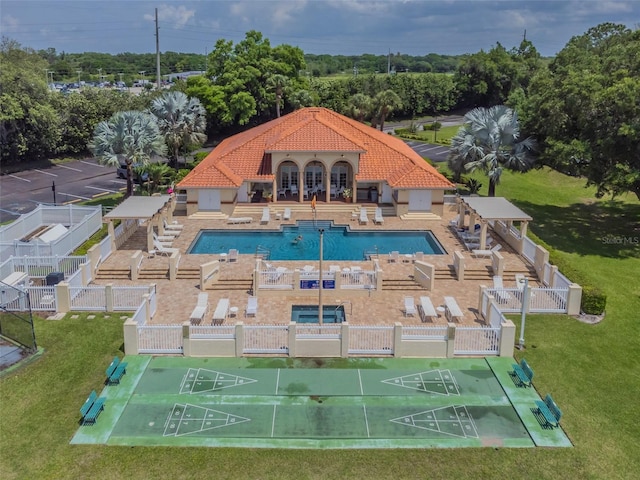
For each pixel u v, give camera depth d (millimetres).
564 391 23281
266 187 49719
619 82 38594
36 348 25875
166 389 22859
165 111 61875
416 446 19891
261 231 42438
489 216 36125
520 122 49500
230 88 83875
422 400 22422
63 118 73750
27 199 54500
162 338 25453
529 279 33688
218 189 45156
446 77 118125
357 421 21141
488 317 27922
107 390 22781
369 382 23531
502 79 118938
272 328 25484
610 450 19922
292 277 31172
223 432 20469
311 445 19875
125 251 37219
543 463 19188
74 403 22031
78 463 18906
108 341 26594
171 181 57531
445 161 71312
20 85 66750
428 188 44688
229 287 32281
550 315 30062
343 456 19359
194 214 45500
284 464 18969
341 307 30031
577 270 33312
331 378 23766
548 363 25328
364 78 108812
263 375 23891
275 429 20656
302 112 55688
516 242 37625
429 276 31969
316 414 21484
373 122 84438
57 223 43594
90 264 32969
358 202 48656
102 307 29656
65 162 73375
